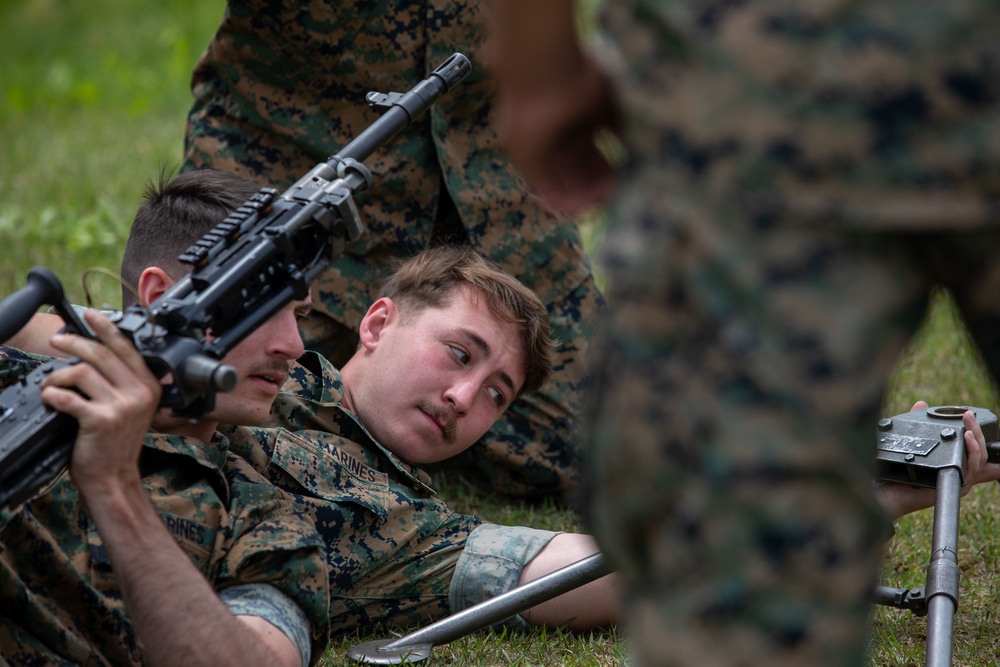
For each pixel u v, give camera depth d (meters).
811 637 2.14
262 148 6.80
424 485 5.35
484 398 5.46
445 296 5.42
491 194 6.77
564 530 6.28
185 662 3.44
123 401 3.30
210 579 4.03
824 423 2.17
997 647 4.83
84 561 3.99
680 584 2.23
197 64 6.93
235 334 3.58
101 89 17.83
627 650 4.75
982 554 5.66
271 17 6.47
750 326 2.20
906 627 5.04
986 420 4.87
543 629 5.00
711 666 2.16
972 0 2.19
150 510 3.50
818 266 2.19
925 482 4.70
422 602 5.06
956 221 2.16
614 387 2.37
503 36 2.63
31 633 3.71
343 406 5.36
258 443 4.87
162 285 4.68
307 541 4.12
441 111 6.64
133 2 24.75
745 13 2.24
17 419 3.29
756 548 2.16
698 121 2.26
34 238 10.13
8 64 20.25
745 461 2.17
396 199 6.77
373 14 6.52
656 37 2.34
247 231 3.70
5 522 3.53
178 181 4.96
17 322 3.33
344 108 6.72
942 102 2.17
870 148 2.17
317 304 6.75
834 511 2.17
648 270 2.29
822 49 2.20
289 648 3.89
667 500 2.31
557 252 6.85
